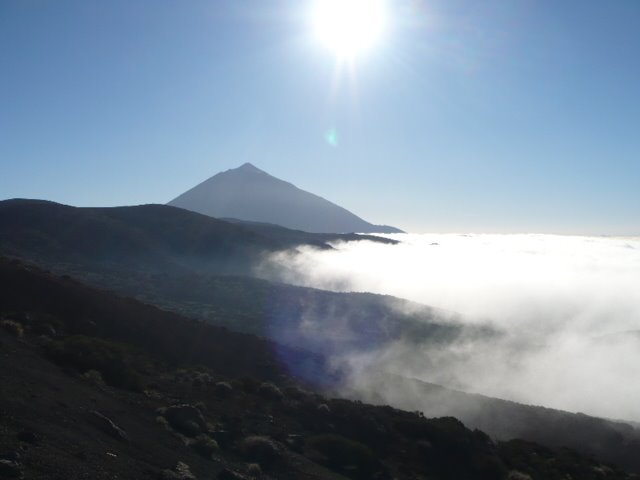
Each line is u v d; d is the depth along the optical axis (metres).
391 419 25.86
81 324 28.86
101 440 13.26
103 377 20.30
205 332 36.06
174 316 37.44
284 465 17.48
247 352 35.69
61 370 19.00
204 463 15.08
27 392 14.38
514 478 22.42
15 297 28.97
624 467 35.00
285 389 27.44
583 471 25.70
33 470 9.84
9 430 11.33
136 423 16.23
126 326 31.56
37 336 23.33
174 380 24.05
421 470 21.52
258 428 20.41
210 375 26.95
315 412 24.59
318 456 19.47
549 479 23.89
